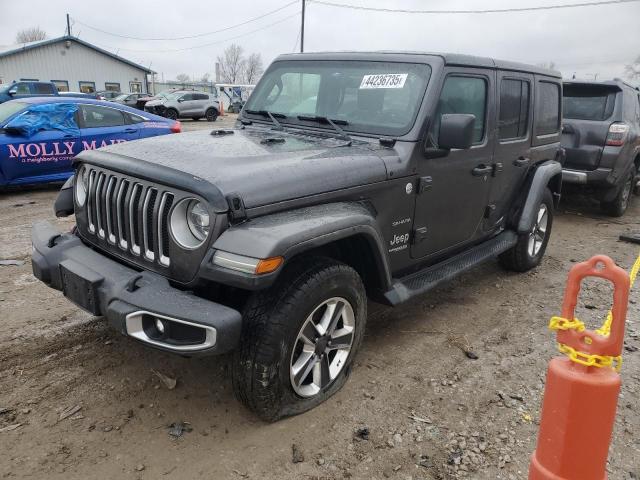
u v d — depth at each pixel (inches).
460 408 125.0
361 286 122.8
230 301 113.6
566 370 65.9
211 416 118.5
